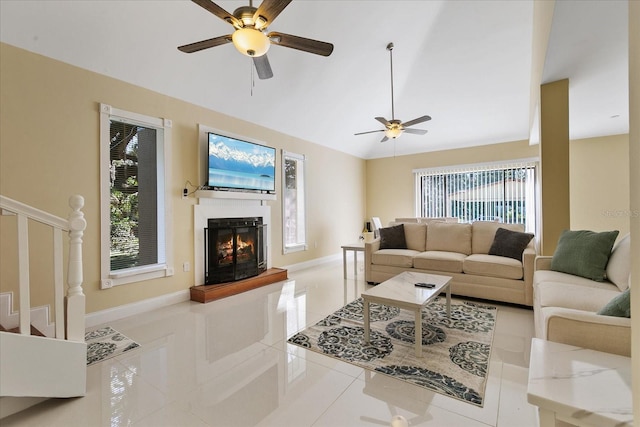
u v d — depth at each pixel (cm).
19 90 253
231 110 425
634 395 70
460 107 569
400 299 229
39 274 262
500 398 173
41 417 162
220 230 402
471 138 655
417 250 443
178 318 306
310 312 321
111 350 237
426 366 208
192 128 383
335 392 181
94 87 296
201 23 307
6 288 246
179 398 177
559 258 274
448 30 417
